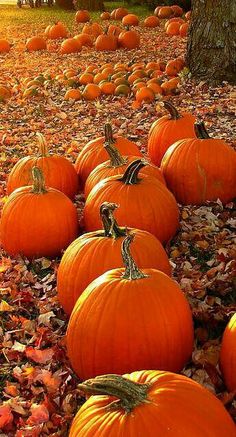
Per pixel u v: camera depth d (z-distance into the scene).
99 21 11.54
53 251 3.06
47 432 2.21
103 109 5.41
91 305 2.26
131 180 3.00
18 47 9.21
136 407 1.86
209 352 2.40
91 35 9.16
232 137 4.44
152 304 2.22
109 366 2.23
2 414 2.26
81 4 13.44
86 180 3.42
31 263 3.07
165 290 2.26
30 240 3.01
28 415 2.28
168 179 3.41
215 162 3.32
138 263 2.55
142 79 6.02
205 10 5.82
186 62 6.14
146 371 1.98
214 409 1.88
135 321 2.21
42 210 3.01
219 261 2.97
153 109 5.26
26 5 16.50
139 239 2.61
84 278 2.55
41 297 2.86
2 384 2.43
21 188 3.14
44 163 3.45
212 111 5.06
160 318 2.22
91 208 3.01
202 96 5.48
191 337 2.30
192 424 1.84
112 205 2.61
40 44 8.87
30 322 2.67
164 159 3.46
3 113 5.57
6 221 3.05
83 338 2.25
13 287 2.90
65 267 2.61
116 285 2.26
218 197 3.38
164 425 1.83
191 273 2.89
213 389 2.27
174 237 3.15
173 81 5.72
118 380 1.87
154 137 3.83
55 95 6.02
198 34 5.90
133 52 8.06
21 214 3.01
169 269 2.67
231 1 5.66
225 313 2.58
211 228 3.21
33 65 7.71
